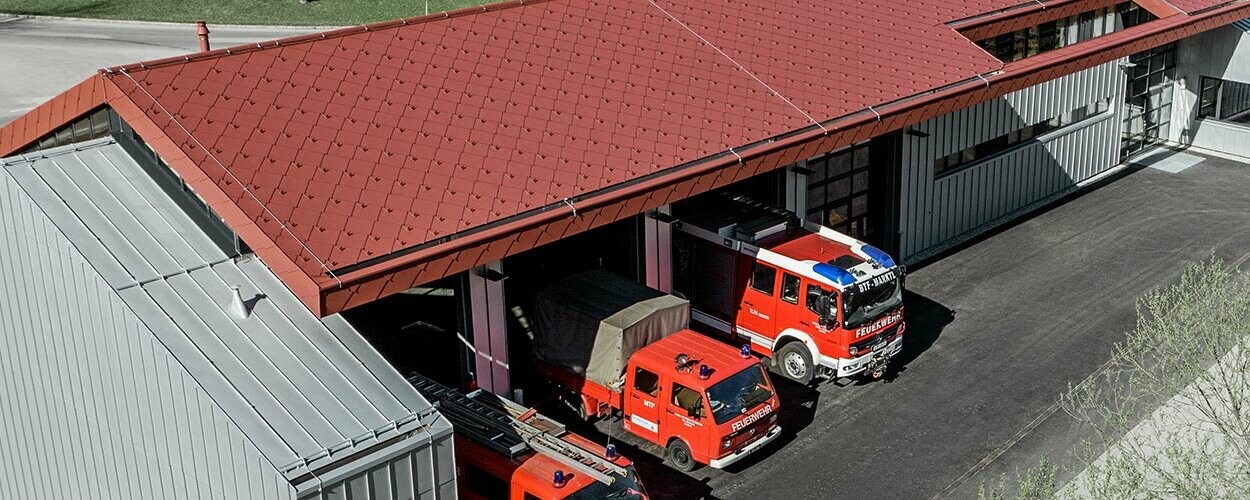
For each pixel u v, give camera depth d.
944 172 33.91
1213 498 17.70
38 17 63.88
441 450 18.02
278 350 18.70
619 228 27.12
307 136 21.70
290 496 16.27
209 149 20.66
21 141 24.41
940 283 31.84
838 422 25.16
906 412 25.50
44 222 20.06
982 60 31.00
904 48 30.86
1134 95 40.59
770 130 25.94
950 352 28.08
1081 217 36.19
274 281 20.28
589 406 24.64
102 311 19.22
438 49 25.36
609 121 24.77
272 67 23.16
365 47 24.64
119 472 20.22
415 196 21.12
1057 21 36.66
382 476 17.31
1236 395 21.06
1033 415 25.20
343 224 19.98
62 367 20.77
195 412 17.73
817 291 25.28
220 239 20.70
